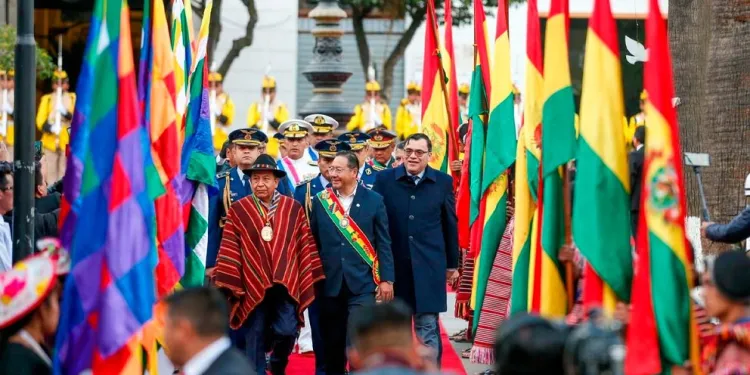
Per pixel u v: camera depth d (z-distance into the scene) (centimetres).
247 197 1573
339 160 1597
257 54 5216
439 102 2066
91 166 1075
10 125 3891
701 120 1664
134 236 1068
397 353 758
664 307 1003
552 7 1179
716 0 1599
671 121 1032
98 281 1059
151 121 1309
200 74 1527
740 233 1214
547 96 1177
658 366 1003
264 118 4291
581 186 1091
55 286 1025
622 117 1105
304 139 2117
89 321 1052
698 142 1691
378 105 4338
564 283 1169
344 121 3419
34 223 1314
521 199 1288
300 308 1542
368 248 1588
